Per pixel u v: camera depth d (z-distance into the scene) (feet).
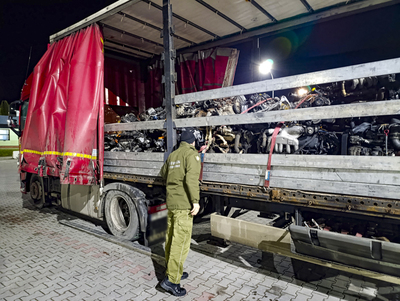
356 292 9.11
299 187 8.34
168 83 11.12
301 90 10.96
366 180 7.26
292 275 10.30
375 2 13.69
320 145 9.37
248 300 8.72
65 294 9.25
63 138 14.01
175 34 17.43
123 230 13.85
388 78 8.93
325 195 7.92
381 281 9.76
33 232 15.46
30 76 20.58
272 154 8.84
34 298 9.05
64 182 12.77
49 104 14.79
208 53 19.04
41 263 11.57
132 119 15.35
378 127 8.71
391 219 7.48
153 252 12.43
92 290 9.47
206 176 10.45
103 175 14.37
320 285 9.59
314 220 9.01
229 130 11.10
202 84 19.21
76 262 11.62
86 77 13.35
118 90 20.18
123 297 9.04
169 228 9.80
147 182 12.29
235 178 9.71
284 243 9.27
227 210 11.70
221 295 9.04
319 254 8.45
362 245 7.33
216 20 15.66
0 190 28.96
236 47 18.67
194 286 9.61
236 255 12.03
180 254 9.02
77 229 15.76
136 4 13.44
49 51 15.90
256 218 13.93
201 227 14.60
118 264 11.40
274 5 14.14
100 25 14.56
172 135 11.18
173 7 13.92
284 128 9.44
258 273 10.47
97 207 14.88
